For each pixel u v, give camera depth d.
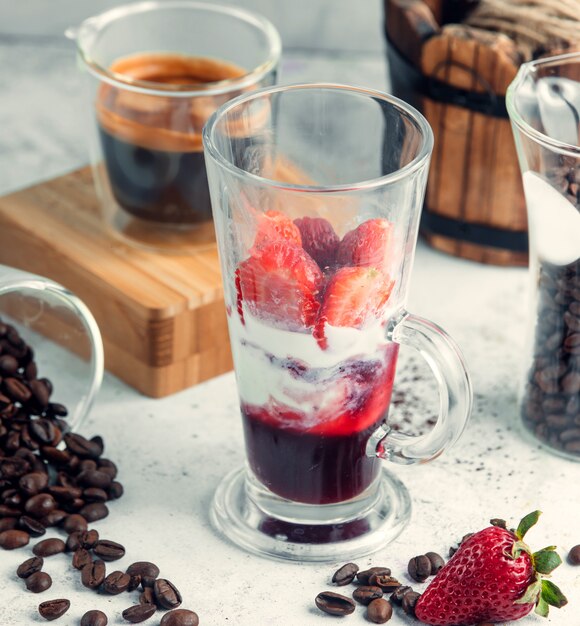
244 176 0.78
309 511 0.83
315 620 0.80
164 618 0.79
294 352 0.79
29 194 0.99
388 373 0.82
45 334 0.92
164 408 0.92
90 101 0.95
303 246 0.79
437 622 0.79
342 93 0.83
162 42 1.00
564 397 0.87
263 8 1.18
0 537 0.83
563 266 0.85
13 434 0.87
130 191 0.94
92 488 0.85
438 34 0.95
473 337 0.95
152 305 0.90
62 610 0.80
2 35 1.21
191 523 0.85
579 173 0.83
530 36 0.96
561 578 0.82
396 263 0.79
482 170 0.97
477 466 0.88
